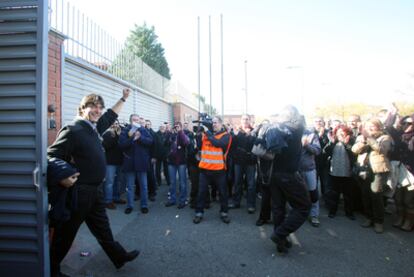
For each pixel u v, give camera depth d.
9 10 2.13
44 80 2.12
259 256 3.44
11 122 2.13
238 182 5.77
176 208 5.70
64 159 2.53
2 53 2.13
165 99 14.46
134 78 10.26
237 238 4.03
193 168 5.70
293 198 3.41
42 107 2.12
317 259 3.36
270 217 4.78
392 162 4.42
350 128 5.21
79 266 3.14
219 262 3.28
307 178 4.48
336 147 4.97
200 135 5.25
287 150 3.42
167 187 7.91
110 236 2.96
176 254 3.49
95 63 7.15
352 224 4.67
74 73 6.06
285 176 3.41
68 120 5.79
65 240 2.59
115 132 5.54
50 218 2.26
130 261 3.20
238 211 5.52
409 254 3.50
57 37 5.15
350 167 4.84
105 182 5.57
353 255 3.47
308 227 4.51
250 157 5.30
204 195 4.84
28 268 2.20
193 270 3.08
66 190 2.32
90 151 2.62
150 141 5.32
